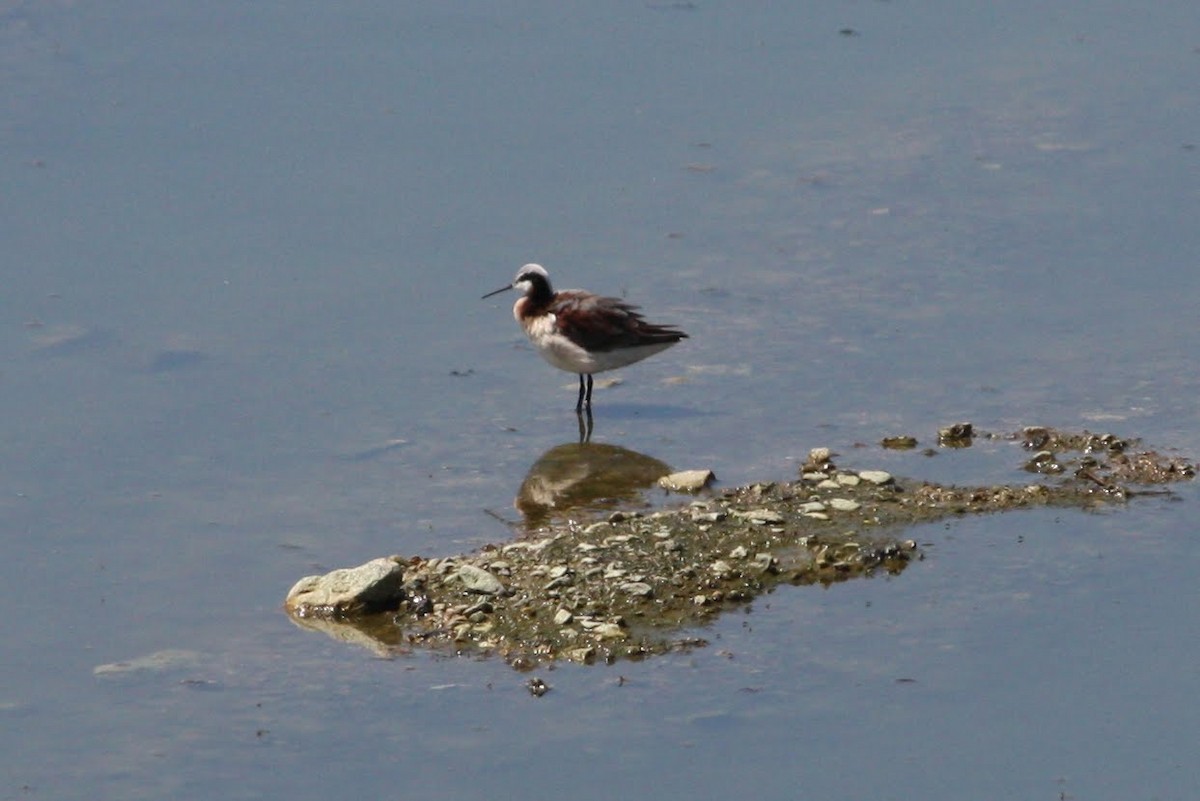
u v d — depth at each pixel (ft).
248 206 76.13
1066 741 39.50
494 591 46.55
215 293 68.69
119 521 52.19
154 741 40.09
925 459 55.01
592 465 55.62
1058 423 57.36
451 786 37.96
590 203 76.84
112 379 61.87
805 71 91.91
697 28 97.30
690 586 46.91
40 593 47.78
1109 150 82.64
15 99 86.69
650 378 62.75
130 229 73.82
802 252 72.54
